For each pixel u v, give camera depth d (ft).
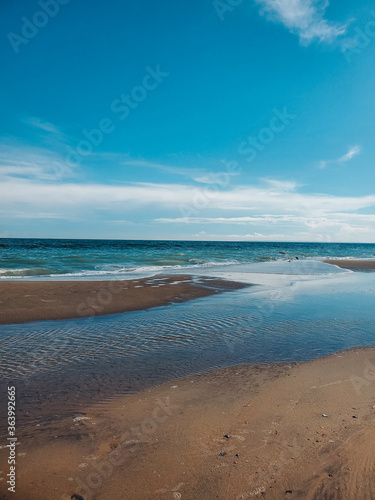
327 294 48.83
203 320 32.89
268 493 9.77
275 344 25.29
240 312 36.47
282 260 129.08
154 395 16.72
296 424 13.44
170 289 50.31
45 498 9.55
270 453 11.55
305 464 10.91
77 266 87.15
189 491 9.89
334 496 9.59
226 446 12.05
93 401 16.10
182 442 12.35
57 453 11.69
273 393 16.66
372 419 13.53
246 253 181.98
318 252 230.27
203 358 22.27
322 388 17.13
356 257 170.40
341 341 26.02
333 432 12.70
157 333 28.32
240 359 22.08
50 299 40.27
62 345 24.97
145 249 203.92
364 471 10.44
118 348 24.32
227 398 16.20
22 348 24.17
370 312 36.55
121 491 9.89
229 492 9.82
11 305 36.70
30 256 112.78
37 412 14.93
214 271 81.00
